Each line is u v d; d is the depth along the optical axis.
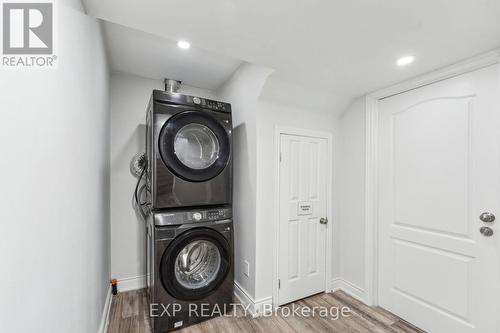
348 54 1.57
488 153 1.52
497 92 1.49
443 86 1.76
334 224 2.52
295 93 2.16
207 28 1.31
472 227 1.58
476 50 1.47
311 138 2.39
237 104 2.38
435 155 1.79
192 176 1.88
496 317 1.47
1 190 0.47
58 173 0.78
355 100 2.41
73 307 0.95
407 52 1.52
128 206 2.42
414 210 1.92
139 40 1.85
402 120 2.03
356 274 2.36
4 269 0.47
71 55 0.92
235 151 2.41
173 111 1.84
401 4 1.08
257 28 1.30
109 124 2.22
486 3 1.05
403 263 1.99
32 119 0.61
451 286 1.68
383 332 1.82
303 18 1.21
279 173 2.20
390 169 2.11
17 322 0.52
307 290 2.34
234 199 2.43
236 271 2.37
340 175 2.57
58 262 0.78
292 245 2.27
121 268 2.39
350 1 1.07
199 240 1.87
